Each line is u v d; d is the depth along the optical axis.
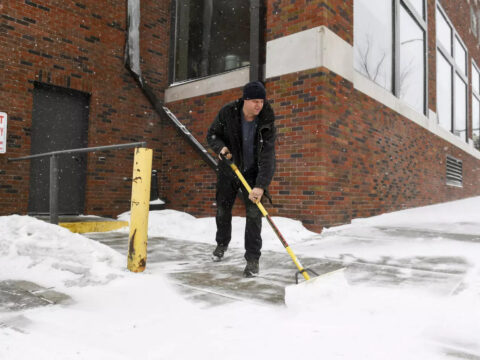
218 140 3.10
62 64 6.16
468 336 1.67
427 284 2.57
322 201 5.08
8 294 2.30
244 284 2.64
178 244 4.46
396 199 7.55
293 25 5.50
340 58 5.57
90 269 2.75
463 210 7.56
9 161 5.54
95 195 6.52
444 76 11.86
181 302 2.21
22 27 5.73
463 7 14.02
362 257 3.55
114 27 6.89
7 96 5.55
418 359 1.45
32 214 5.95
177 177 7.19
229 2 6.86
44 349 1.51
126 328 1.78
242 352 1.52
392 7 7.88
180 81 7.58
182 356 1.48
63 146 6.33
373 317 1.93
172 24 7.75
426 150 9.38
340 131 5.52
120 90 6.93
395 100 7.56
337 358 1.46
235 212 6.05
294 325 1.83
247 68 6.16
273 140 2.92
